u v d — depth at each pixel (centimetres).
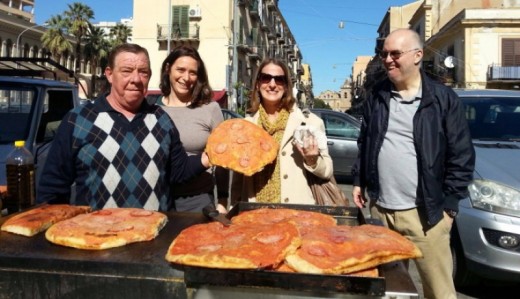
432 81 271
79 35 3650
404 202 274
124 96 236
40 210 208
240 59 3431
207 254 145
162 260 154
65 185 243
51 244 173
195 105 315
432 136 261
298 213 210
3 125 434
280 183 279
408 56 261
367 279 132
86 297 151
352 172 325
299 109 299
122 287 149
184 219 214
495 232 339
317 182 279
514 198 338
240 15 3456
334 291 134
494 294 384
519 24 2791
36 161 420
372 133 290
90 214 204
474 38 2852
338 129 951
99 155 232
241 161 249
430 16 3759
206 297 143
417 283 402
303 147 261
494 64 2825
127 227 183
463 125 262
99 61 3753
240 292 141
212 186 312
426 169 262
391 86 284
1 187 270
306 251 149
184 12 3119
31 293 153
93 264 150
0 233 187
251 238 161
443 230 271
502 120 468
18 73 574
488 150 402
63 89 511
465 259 364
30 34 4056
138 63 234
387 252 149
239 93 2842
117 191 232
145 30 3186
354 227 180
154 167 240
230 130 265
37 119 441
